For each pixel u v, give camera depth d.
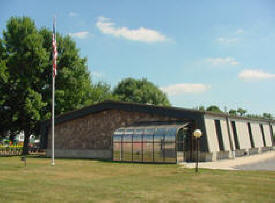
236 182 20.22
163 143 35.25
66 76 53.25
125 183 19.97
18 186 18.70
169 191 17.08
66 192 16.78
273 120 63.66
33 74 51.38
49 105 53.22
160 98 106.56
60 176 23.62
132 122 42.28
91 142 45.81
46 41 54.88
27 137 55.44
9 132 55.84
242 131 48.03
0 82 50.00
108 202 14.39
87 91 60.84
